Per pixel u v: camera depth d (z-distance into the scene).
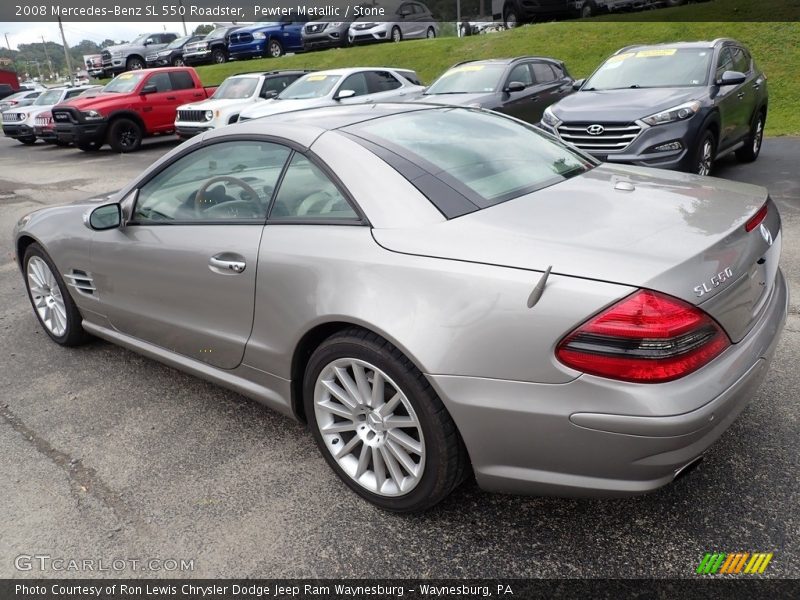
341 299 2.37
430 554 2.32
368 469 2.57
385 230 2.39
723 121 7.27
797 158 9.16
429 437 2.27
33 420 3.38
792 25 15.58
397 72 13.25
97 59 27.42
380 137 2.77
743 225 2.27
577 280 2.00
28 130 18.30
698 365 1.99
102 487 2.79
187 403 3.48
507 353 2.06
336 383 2.57
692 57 7.78
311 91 12.20
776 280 2.64
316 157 2.67
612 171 3.04
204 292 2.96
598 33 18.08
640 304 1.90
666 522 2.38
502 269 2.11
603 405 1.95
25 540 2.49
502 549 2.31
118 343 3.77
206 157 3.09
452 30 30.95
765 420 2.95
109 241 3.45
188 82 16.64
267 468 2.87
